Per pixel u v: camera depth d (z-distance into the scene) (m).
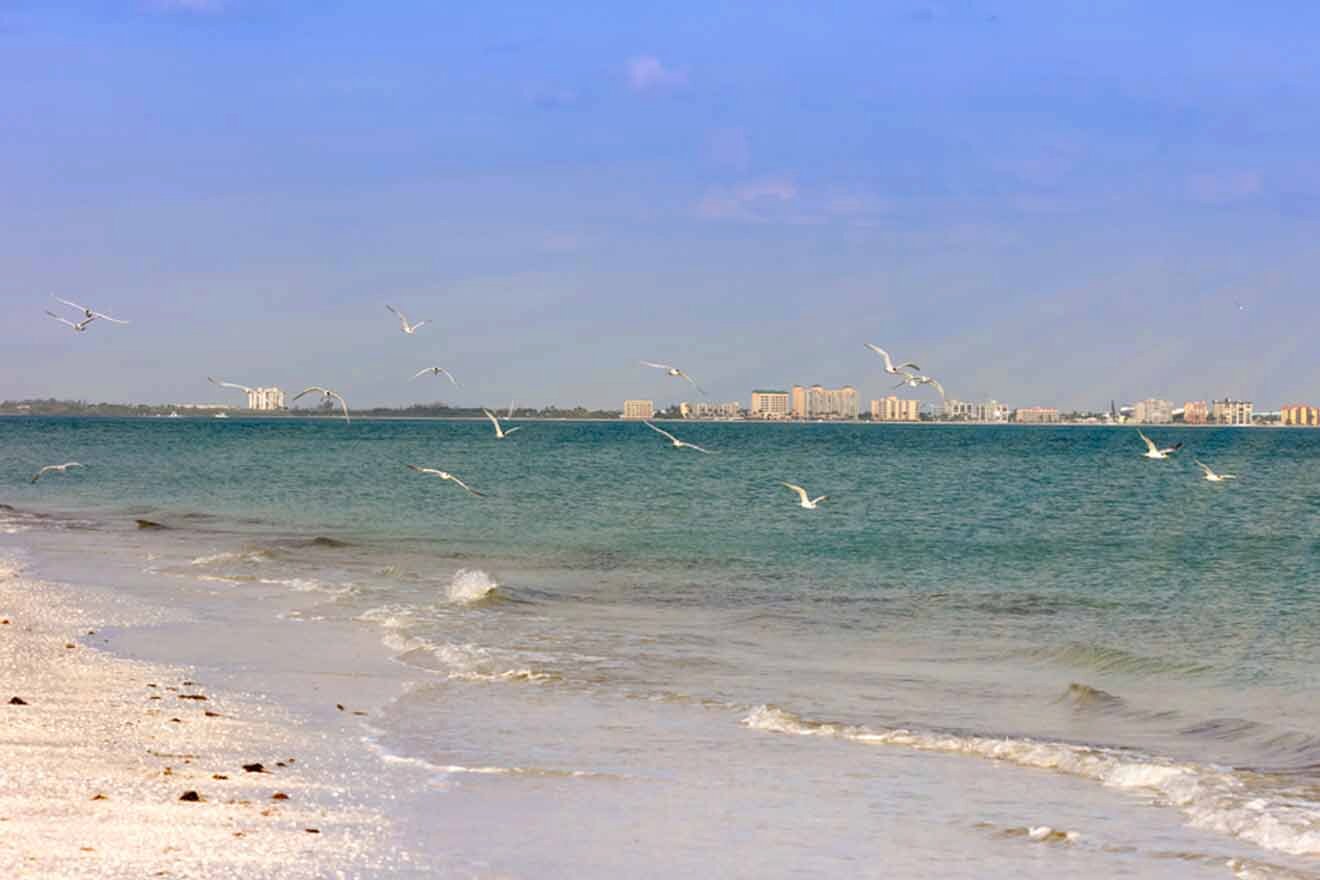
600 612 29.23
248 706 18.89
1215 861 12.70
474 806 14.17
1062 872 12.40
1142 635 26.98
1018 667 23.23
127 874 11.03
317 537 46.69
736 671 22.38
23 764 14.71
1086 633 27.14
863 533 49.16
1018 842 13.29
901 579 35.94
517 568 37.84
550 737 17.50
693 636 26.05
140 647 23.67
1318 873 12.34
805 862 12.58
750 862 12.54
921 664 23.41
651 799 14.65
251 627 26.22
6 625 25.38
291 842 12.45
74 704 18.28
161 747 16.05
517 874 11.99
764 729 18.08
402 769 15.69
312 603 29.84
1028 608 30.72
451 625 26.75
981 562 40.09
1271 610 30.69
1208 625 28.41
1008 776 15.84
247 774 15.00
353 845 12.54
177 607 28.81
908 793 15.03
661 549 43.53
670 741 17.36
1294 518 56.03
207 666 21.97
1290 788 15.18
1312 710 19.78
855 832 13.55
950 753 16.91
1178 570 38.31
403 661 22.89
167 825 12.66
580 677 21.61
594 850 12.78
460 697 19.97
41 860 11.27
